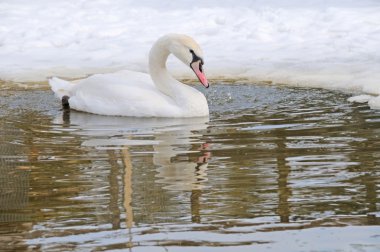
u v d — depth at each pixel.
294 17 21.48
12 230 7.96
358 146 10.71
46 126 12.46
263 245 7.45
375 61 17.19
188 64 13.41
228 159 10.23
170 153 10.63
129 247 7.47
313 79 15.92
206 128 12.10
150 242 7.57
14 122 12.77
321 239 7.56
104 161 10.30
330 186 9.05
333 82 15.59
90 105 13.54
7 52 19.53
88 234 7.82
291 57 18.11
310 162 9.99
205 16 22.12
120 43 20.05
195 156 10.43
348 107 13.35
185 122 12.61
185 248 7.41
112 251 7.38
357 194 8.75
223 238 7.63
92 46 19.94
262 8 22.33
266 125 12.14
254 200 8.66
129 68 17.75
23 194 9.02
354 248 7.33
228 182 9.28
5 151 10.84
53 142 11.37
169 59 18.42
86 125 12.52
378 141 10.95
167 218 8.19
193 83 16.08
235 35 20.39
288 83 15.78
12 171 9.91
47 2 24.39
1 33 21.23
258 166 9.88
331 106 13.48
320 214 8.20
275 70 16.95
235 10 22.45
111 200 8.76
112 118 13.11
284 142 11.04
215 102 14.16
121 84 13.61
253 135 11.52
